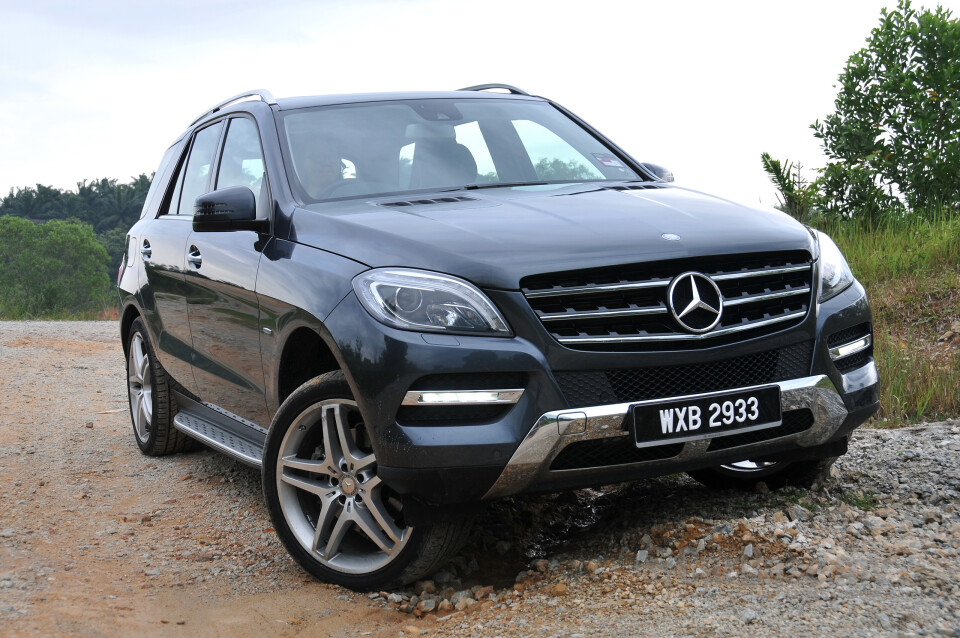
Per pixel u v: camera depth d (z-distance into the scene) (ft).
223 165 15.98
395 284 10.35
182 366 16.44
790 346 11.14
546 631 9.50
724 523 11.53
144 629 10.16
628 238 10.67
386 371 10.04
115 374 29.55
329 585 11.56
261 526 14.07
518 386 10.03
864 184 33.09
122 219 527.40
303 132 14.43
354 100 15.49
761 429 10.79
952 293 24.93
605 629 9.34
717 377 10.68
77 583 11.38
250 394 13.75
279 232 12.98
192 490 16.17
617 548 11.77
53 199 529.45
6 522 13.96
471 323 10.03
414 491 10.14
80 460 18.31
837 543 10.97
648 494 14.38
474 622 10.09
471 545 12.63
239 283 13.28
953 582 9.68
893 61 33.42
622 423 10.09
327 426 11.27
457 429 9.98
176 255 16.19
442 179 14.03
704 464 10.85
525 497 14.57
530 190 13.46
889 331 23.93
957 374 18.69
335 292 10.86
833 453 12.17
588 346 10.14
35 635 9.65
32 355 33.19
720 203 12.54
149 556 12.69
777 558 10.55
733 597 9.75
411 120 15.08
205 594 11.35
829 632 8.72
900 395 18.21
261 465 12.91
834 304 11.56
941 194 32.63
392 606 10.89
